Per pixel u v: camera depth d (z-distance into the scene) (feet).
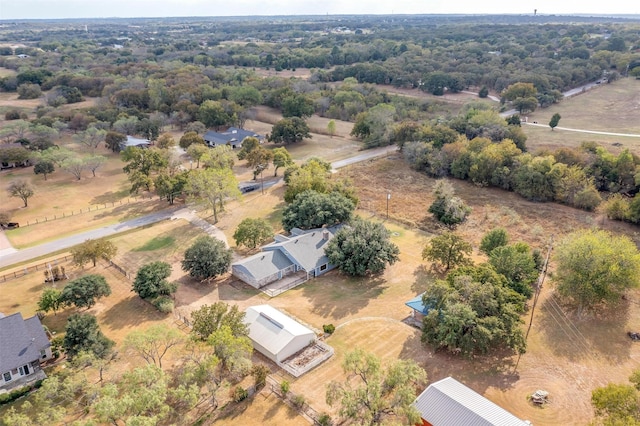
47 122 405.18
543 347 148.15
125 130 401.90
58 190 301.84
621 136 369.71
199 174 250.16
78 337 140.56
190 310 170.40
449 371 138.10
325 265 198.39
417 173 320.91
